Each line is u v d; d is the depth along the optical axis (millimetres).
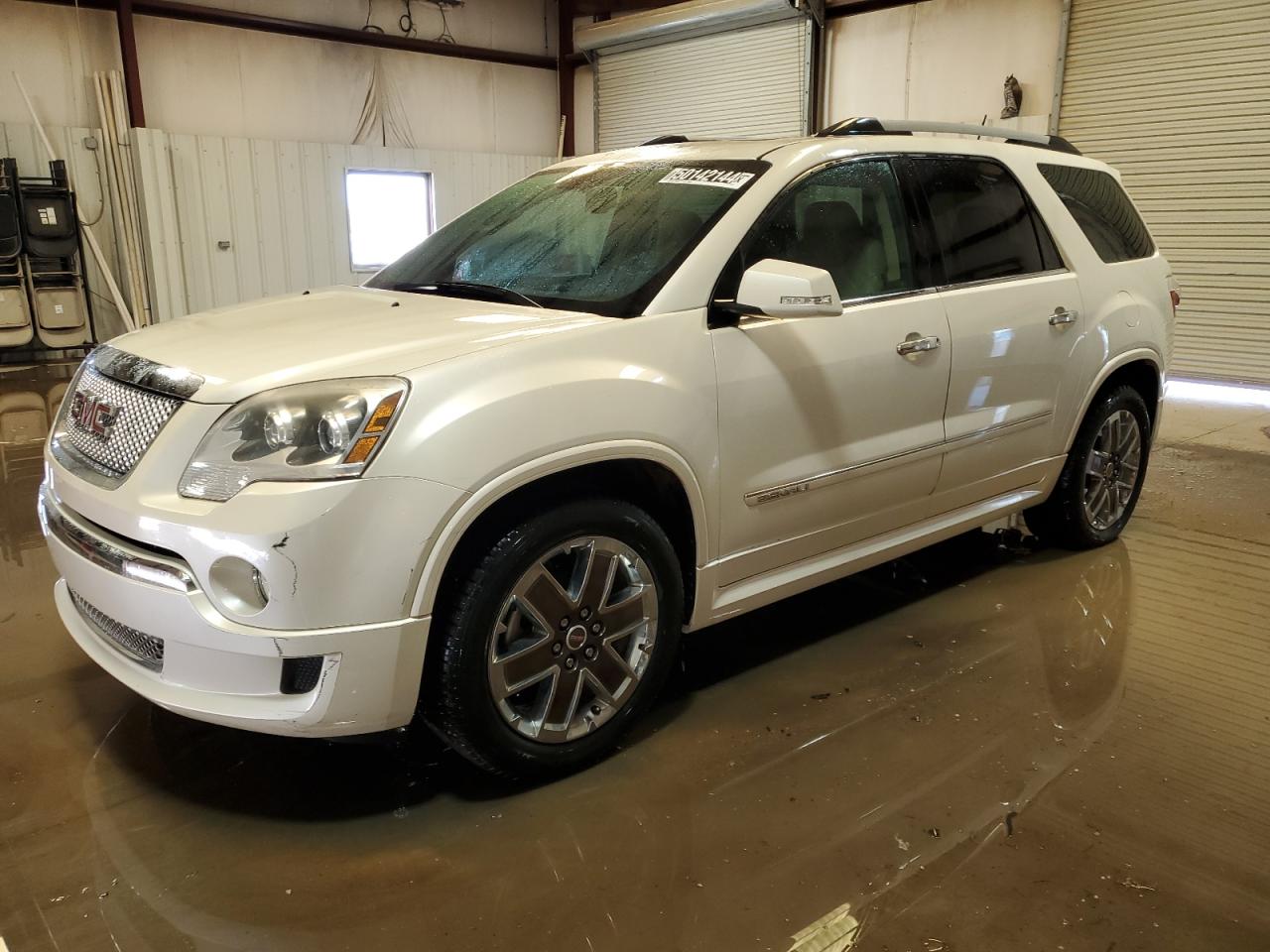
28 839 1853
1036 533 3709
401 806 1980
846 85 9164
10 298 8016
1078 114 7695
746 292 2098
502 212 2881
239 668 1732
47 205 8070
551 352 1908
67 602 2248
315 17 9820
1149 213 7504
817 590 3248
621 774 2107
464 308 2221
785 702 2455
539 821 1932
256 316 2281
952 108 8469
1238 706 2451
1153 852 1854
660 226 2363
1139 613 3062
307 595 1653
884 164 2689
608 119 11414
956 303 2740
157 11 8812
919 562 3531
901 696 2488
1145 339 3455
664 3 10656
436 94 10883
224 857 1808
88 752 2174
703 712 2400
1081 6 7488
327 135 10141
